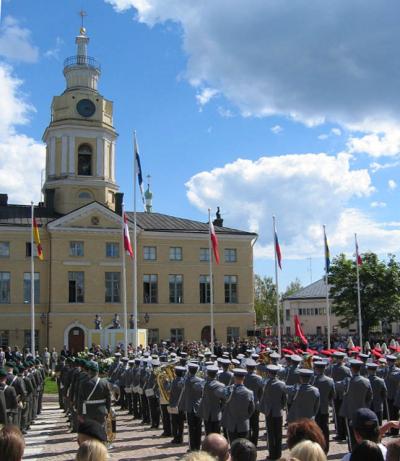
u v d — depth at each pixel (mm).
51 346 59000
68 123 64062
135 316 41125
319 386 17984
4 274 59250
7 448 5922
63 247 60469
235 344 54469
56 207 63906
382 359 22547
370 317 67750
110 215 61750
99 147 64938
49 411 30719
